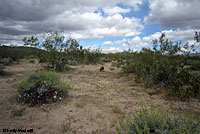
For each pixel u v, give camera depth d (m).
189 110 3.63
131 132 2.13
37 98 4.07
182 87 5.52
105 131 2.71
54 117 3.25
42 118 3.19
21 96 4.19
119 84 6.36
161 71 5.92
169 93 4.68
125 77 7.82
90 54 15.36
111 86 6.01
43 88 4.27
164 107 3.85
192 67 7.06
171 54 5.90
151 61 6.66
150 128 2.13
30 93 4.18
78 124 2.96
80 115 3.37
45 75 4.97
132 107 3.86
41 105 3.87
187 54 5.64
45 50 9.69
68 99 4.41
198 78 5.41
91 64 14.46
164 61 6.25
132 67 8.41
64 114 3.41
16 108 3.66
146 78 6.26
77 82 6.66
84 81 6.89
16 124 2.92
